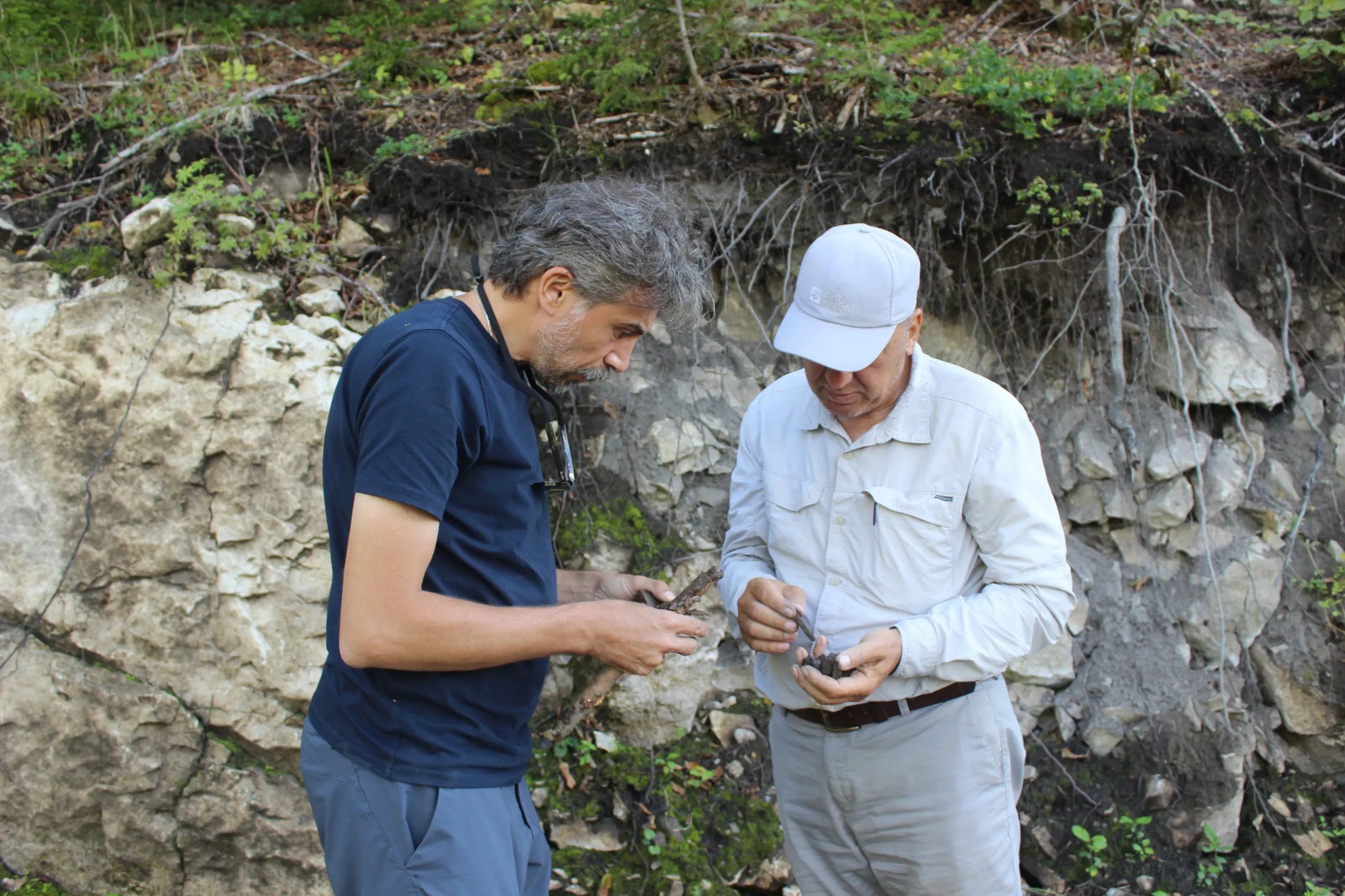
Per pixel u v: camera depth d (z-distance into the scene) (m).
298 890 2.77
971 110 3.47
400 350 1.64
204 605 2.84
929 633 1.91
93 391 2.92
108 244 3.22
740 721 3.16
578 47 3.75
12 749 2.76
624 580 2.17
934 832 2.05
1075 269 3.46
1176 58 3.90
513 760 1.89
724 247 3.49
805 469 2.08
